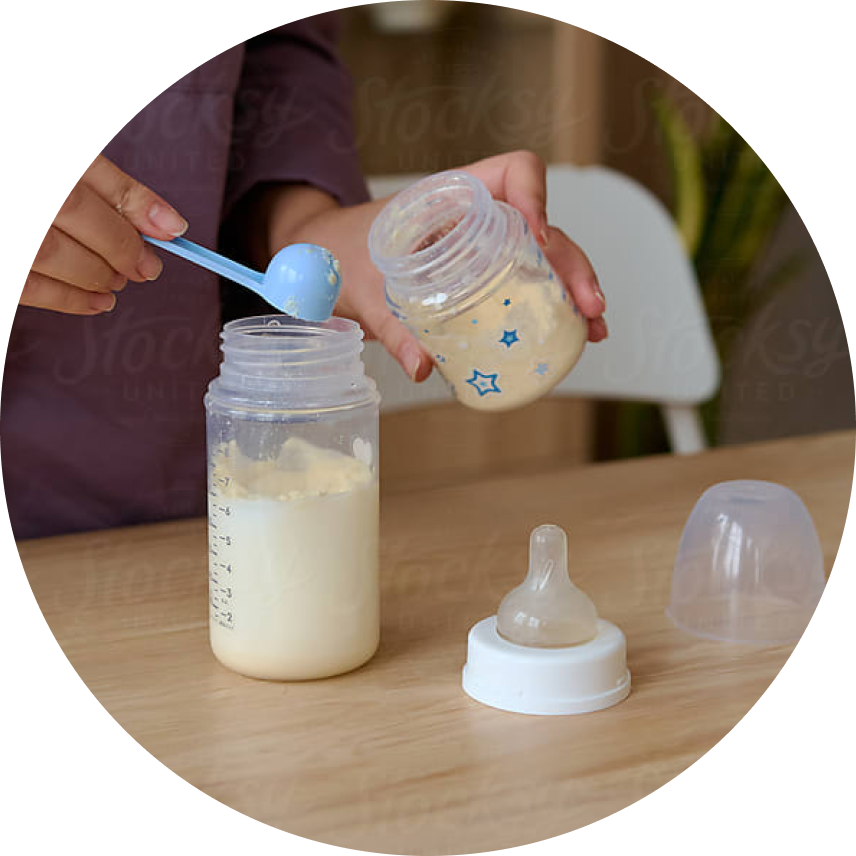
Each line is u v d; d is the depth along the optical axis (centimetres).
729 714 64
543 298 76
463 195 76
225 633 69
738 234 173
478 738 62
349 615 68
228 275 70
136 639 74
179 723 63
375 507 70
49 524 104
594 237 135
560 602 67
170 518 107
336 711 65
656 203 135
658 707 65
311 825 54
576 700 64
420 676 69
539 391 78
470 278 73
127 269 74
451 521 96
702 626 76
